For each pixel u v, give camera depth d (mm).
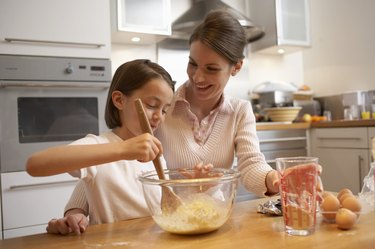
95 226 726
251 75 3174
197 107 1169
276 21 2830
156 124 943
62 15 1981
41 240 646
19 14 1889
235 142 1154
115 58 2611
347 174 2463
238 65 1044
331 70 3191
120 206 933
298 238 594
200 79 987
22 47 1896
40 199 1869
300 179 624
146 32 2363
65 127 1986
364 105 2824
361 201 748
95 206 925
